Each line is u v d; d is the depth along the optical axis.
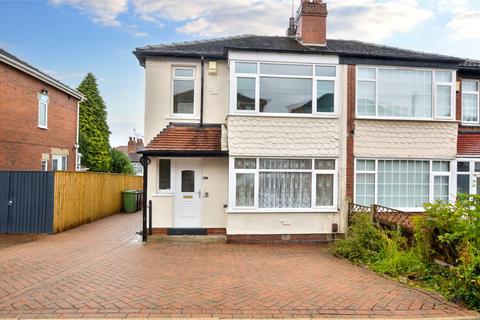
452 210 7.57
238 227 11.80
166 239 11.73
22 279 6.65
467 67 13.73
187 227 12.42
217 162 12.56
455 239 6.84
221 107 12.91
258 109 11.88
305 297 5.80
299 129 12.02
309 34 13.23
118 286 6.26
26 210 12.41
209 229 12.44
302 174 12.22
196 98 12.89
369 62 12.42
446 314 5.14
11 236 11.92
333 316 5.01
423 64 12.57
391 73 12.56
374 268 7.85
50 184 12.47
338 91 12.29
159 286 6.30
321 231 12.11
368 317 4.99
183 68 12.97
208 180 12.50
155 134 12.60
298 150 11.98
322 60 12.16
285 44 13.34
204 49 13.07
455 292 5.80
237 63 11.88
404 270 7.45
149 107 12.62
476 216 6.43
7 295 5.69
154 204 12.27
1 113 14.69
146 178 11.61
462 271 5.92
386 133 12.45
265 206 12.00
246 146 11.79
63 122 20.41
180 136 12.19
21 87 16.08
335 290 6.22
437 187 12.82
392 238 9.07
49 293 5.80
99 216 16.77
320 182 12.31
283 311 5.16
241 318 4.88
